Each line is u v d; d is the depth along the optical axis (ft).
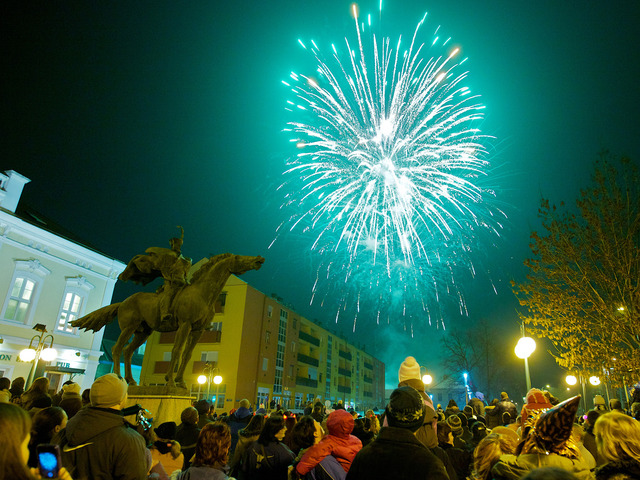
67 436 10.16
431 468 7.52
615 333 41.83
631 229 41.63
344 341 201.05
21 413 6.22
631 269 41.22
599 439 9.41
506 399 33.94
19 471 5.76
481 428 19.65
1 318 61.67
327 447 13.75
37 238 67.67
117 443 10.03
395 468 7.55
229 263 27.91
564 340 45.78
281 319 142.61
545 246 45.39
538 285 46.75
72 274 73.10
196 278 27.91
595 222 42.70
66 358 70.28
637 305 40.42
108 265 80.07
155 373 114.73
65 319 71.41
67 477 6.41
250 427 17.78
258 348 124.06
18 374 63.10
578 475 8.91
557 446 9.19
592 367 45.11
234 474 17.42
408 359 14.40
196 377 112.88
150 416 17.03
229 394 109.81
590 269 42.98
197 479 11.49
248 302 121.80
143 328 29.12
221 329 118.21
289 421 22.79
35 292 66.80
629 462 8.77
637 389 32.01
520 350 43.09
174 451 15.49
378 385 254.47
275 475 15.20
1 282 61.93
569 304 44.47
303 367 159.33
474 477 11.44
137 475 10.11
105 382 10.72
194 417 18.97
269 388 128.47
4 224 63.10
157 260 27.68
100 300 78.02
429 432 12.82
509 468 9.37
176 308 26.66
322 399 170.71
